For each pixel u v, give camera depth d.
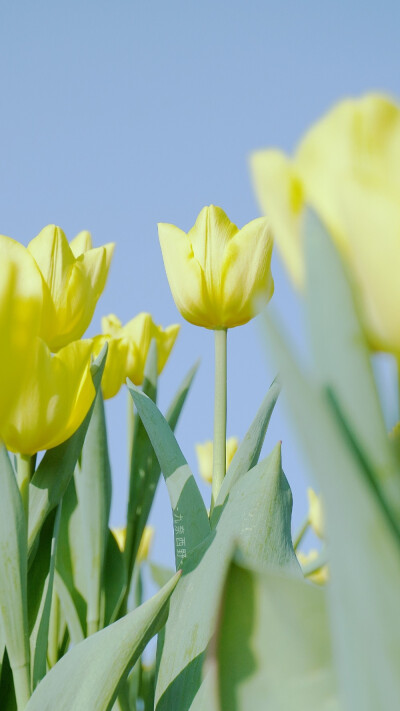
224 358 1.14
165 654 1.04
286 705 0.55
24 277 0.99
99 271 1.10
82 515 1.17
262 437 1.09
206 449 1.68
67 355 1.02
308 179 0.45
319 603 0.57
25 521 1.02
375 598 0.41
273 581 0.57
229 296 1.14
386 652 0.41
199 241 1.16
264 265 1.15
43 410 1.01
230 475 1.09
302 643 0.56
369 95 0.45
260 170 0.46
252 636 0.57
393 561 0.41
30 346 1.00
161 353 1.32
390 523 0.42
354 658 0.42
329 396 0.44
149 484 1.21
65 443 1.05
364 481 0.41
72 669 0.99
